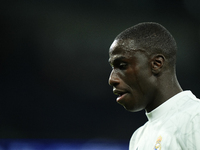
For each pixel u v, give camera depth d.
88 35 20.62
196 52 21.53
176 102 4.75
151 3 21.83
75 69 19.98
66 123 19.27
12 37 19.70
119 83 4.88
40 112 19.17
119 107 19.81
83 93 19.81
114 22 21.22
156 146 4.46
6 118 18.72
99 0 21.17
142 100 4.85
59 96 19.55
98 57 20.45
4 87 19.12
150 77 4.80
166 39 5.00
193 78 21.23
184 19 21.89
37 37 19.98
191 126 4.16
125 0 21.55
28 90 19.31
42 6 20.28
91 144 19.20
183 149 4.13
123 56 4.84
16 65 19.47
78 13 20.77
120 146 19.34
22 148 18.44
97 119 19.62
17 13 19.94
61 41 20.22
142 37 4.90
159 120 4.79
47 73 19.67
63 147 18.97
